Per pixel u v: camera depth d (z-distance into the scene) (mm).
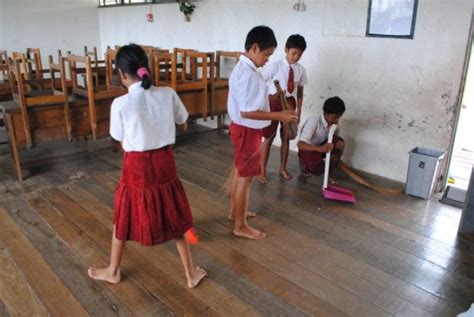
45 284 2008
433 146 3201
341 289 2008
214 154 4105
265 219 2732
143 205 1771
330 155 3301
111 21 6648
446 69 2984
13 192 3096
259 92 2096
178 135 4742
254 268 2172
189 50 4680
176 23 5289
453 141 3092
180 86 4059
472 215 2518
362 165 3721
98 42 7074
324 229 2609
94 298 1914
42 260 2205
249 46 2066
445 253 2350
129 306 1864
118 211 1851
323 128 3258
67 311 1825
